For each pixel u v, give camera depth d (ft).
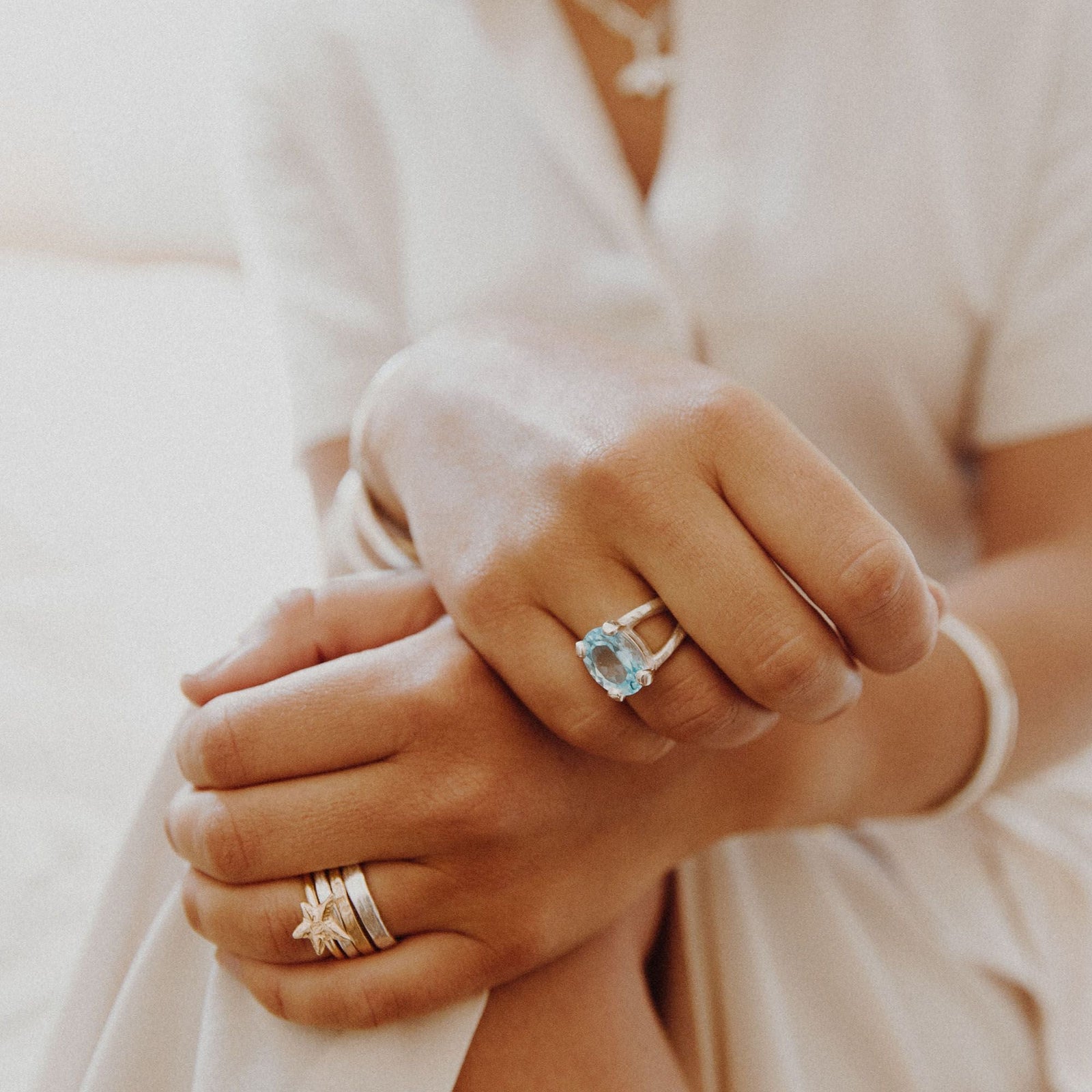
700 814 1.20
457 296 1.70
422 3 1.71
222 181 5.09
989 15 1.57
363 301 1.85
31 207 5.09
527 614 1.07
